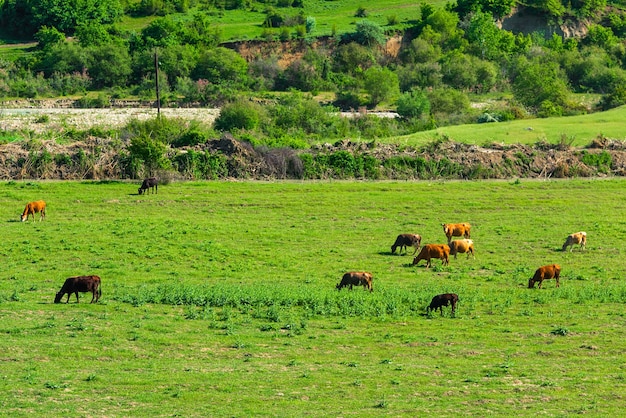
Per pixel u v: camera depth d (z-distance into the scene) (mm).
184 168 95375
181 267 63844
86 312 51250
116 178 93812
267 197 87062
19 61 192500
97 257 65875
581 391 39188
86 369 41438
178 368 41875
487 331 48844
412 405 37281
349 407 37000
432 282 60094
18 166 93688
